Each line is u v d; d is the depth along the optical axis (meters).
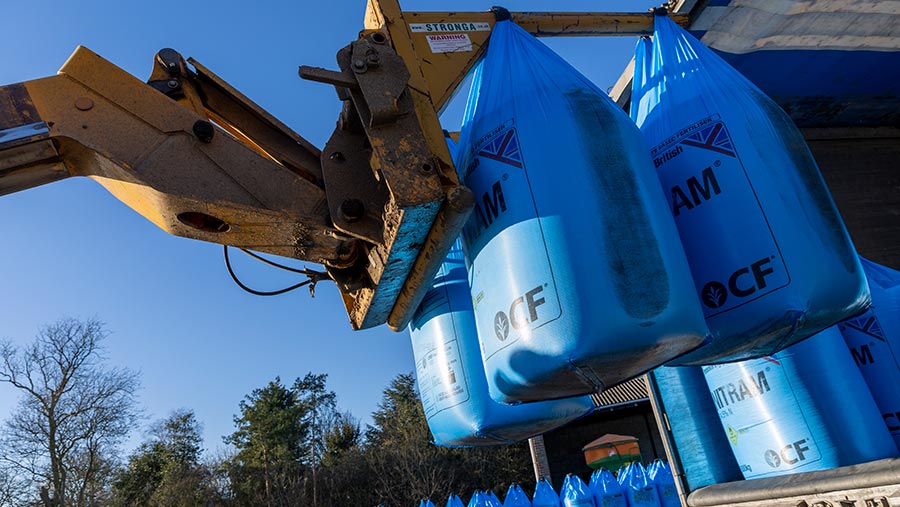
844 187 5.63
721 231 2.29
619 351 1.78
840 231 2.29
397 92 1.84
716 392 3.44
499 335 1.99
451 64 2.68
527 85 2.27
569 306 1.81
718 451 3.77
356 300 2.49
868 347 3.31
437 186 1.78
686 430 3.94
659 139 2.63
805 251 2.14
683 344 1.87
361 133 2.11
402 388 40.09
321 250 2.12
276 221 1.93
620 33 3.15
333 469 31.12
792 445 2.95
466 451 27.34
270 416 36.28
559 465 19.44
